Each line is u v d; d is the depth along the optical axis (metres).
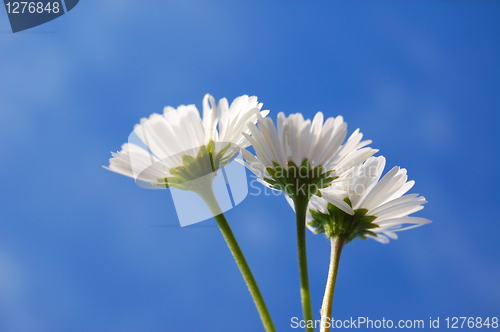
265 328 0.16
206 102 0.17
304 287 0.16
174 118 0.16
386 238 0.18
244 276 0.16
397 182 0.18
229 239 0.16
